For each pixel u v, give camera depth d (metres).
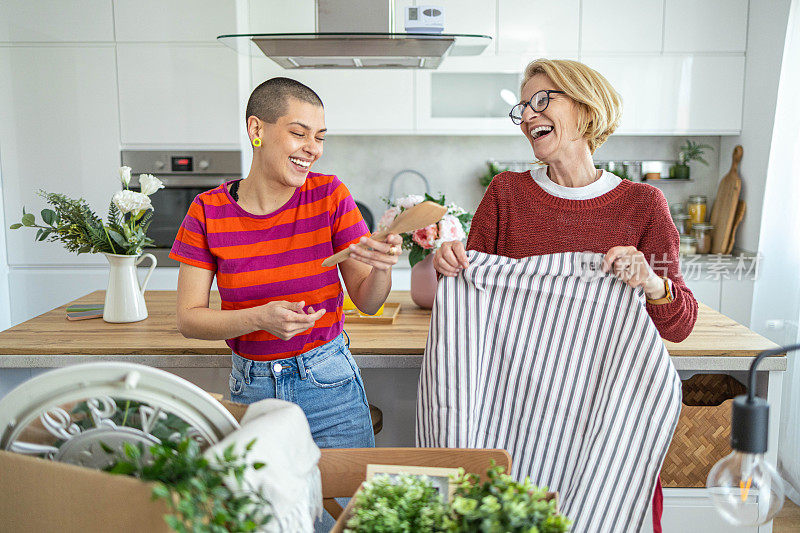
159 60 3.71
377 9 2.30
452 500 1.00
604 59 3.81
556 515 0.90
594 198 1.54
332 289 1.61
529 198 1.59
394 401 2.30
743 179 3.90
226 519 0.83
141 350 2.02
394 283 3.90
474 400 1.42
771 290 3.34
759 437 0.80
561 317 1.41
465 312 1.43
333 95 3.88
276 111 1.46
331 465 1.23
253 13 3.86
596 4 3.77
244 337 1.58
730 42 3.80
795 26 3.16
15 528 0.94
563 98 1.48
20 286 3.89
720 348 1.98
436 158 4.38
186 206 3.86
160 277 3.87
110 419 0.99
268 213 1.57
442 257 1.43
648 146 4.34
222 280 1.58
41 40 3.70
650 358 1.35
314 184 1.60
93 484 0.89
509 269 1.41
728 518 0.83
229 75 3.72
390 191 4.41
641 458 1.33
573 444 1.40
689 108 3.85
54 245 3.86
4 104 3.76
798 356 3.06
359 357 2.02
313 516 1.09
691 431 2.12
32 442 1.01
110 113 3.76
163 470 0.87
